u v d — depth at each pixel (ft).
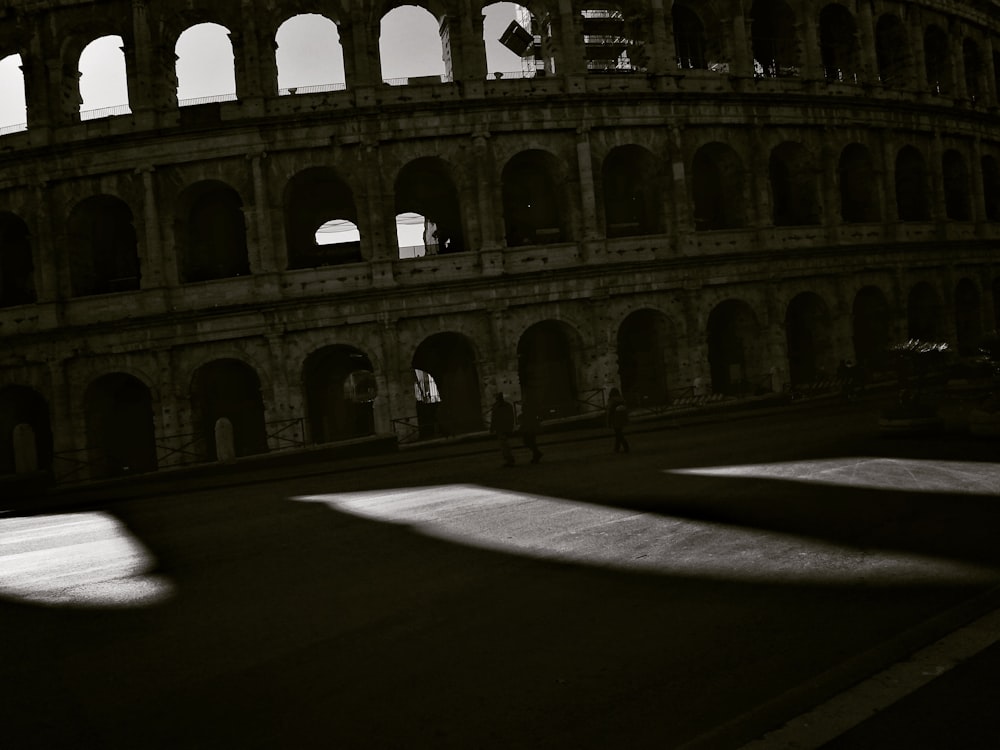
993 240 195.31
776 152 175.42
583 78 152.97
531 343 162.91
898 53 189.98
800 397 156.97
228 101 144.77
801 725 23.07
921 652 27.81
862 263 174.70
